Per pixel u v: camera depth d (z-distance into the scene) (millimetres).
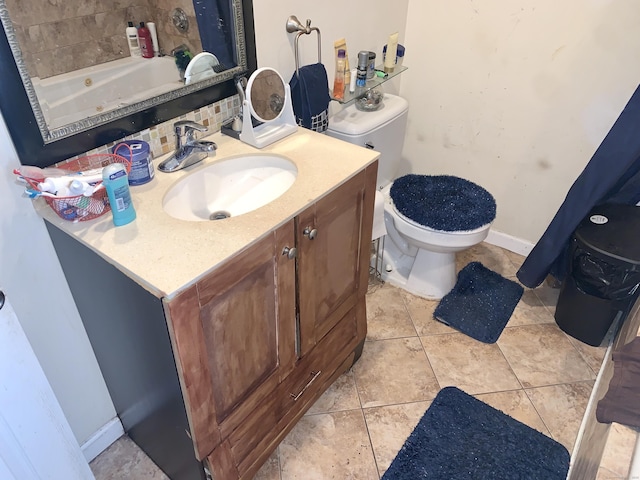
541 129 2111
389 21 2096
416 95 2381
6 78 973
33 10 979
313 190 1217
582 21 1831
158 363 1110
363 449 1588
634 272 1668
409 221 1933
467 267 2338
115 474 1523
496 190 2377
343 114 1921
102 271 1065
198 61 1353
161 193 1190
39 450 1037
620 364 1273
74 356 1396
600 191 1771
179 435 1244
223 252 1014
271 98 1451
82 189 1036
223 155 1361
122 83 1190
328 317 1516
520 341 1974
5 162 1049
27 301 1215
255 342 1219
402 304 2146
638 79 1820
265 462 1544
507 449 1583
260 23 1482
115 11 1122
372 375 1829
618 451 1071
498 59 2074
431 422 1663
